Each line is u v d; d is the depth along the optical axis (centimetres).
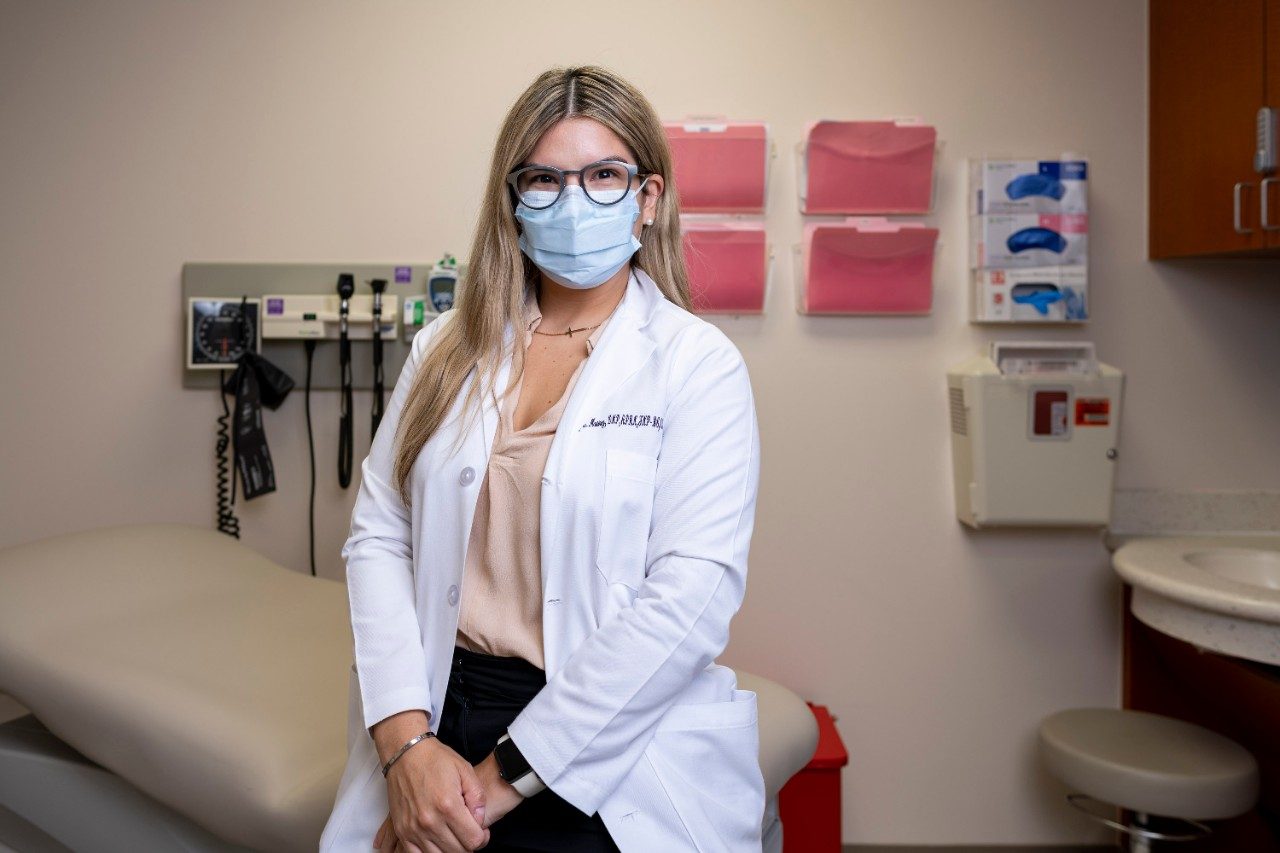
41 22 244
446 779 108
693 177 239
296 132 247
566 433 118
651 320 128
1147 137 248
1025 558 252
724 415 119
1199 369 252
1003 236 240
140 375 250
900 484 251
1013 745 255
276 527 251
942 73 246
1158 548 225
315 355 248
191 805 156
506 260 129
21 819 183
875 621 253
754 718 125
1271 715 221
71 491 251
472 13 245
